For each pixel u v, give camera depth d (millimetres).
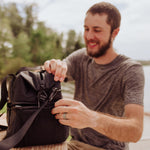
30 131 725
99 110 1295
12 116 732
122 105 1258
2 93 808
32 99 734
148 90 9992
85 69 1399
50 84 782
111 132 837
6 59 18328
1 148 588
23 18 35000
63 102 774
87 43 1277
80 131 1260
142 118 945
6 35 21828
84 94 1401
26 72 785
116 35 1289
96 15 1199
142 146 2758
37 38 28000
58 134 769
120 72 1204
